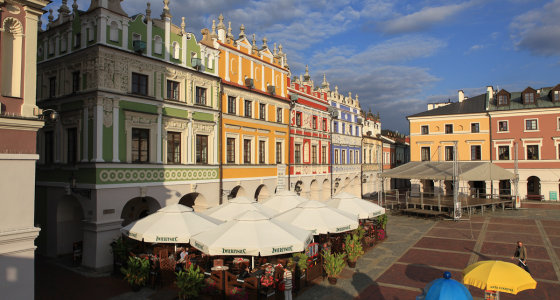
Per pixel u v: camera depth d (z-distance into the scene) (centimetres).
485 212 3631
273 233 1403
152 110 2038
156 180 2041
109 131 1833
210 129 2409
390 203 4416
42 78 2134
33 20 1105
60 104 2000
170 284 1560
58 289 1555
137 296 1462
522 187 4503
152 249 1822
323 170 3906
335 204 2281
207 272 1473
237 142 2659
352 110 4806
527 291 1448
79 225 2158
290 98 3325
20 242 1028
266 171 2953
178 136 2216
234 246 1315
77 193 1838
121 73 1894
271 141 3033
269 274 1359
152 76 2045
